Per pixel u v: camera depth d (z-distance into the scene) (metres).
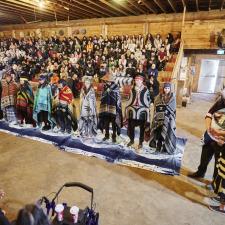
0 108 5.53
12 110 5.38
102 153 3.91
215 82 11.24
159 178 3.19
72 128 4.77
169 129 3.78
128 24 10.36
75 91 7.58
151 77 6.52
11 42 11.89
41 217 1.18
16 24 13.10
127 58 8.61
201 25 8.38
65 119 4.66
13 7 8.63
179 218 2.42
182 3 7.83
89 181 3.07
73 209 1.73
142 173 3.31
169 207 2.59
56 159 3.67
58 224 1.70
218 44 8.04
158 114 3.78
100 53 9.34
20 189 2.85
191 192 2.87
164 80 7.17
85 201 2.65
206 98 9.64
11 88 5.22
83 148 4.09
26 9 8.99
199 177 3.21
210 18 8.22
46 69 8.69
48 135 4.64
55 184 2.97
